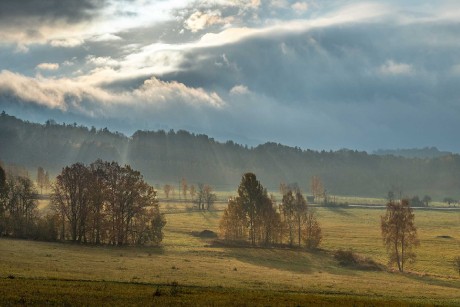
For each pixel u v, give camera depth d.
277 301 42.06
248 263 90.44
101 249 95.19
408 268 106.00
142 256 87.38
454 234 175.12
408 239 105.44
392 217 106.56
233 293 46.12
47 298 37.06
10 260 64.50
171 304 37.50
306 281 67.69
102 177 113.75
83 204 109.94
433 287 74.94
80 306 35.28
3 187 113.38
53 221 108.25
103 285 46.25
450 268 106.38
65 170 111.75
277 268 87.62
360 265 99.25
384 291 62.44
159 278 58.12
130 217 113.56
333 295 52.94
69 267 62.59
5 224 107.25
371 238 154.25
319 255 111.56
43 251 81.62
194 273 66.69
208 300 40.12
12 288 40.34
